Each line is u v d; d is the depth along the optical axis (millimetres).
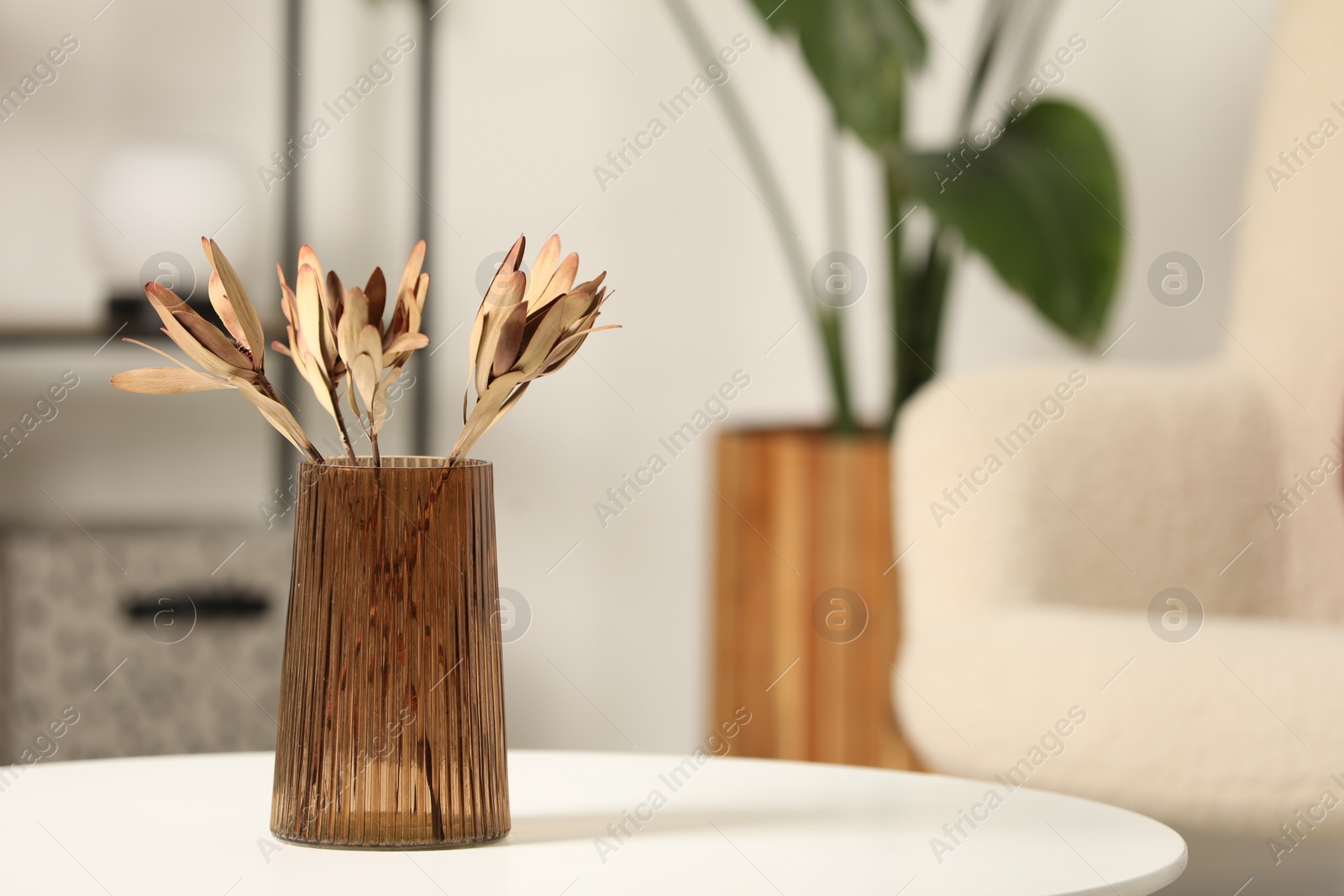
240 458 3393
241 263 3062
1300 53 2400
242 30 3375
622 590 3561
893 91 2908
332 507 1659
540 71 3523
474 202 3506
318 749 1656
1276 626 2029
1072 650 1977
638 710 3564
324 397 1680
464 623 1661
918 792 1823
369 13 3436
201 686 2904
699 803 1785
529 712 3557
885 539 2678
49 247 3273
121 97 3307
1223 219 3164
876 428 3154
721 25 3529
